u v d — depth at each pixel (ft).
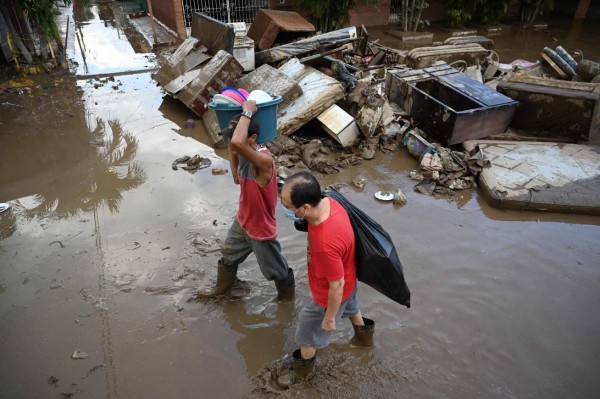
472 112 20.59
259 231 10.53
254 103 9.61
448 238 15.24
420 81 24.71
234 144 8.96
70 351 10.93
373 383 10.05
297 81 23.95
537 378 10.23
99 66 36.29
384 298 12.58
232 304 12.39
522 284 13.16
